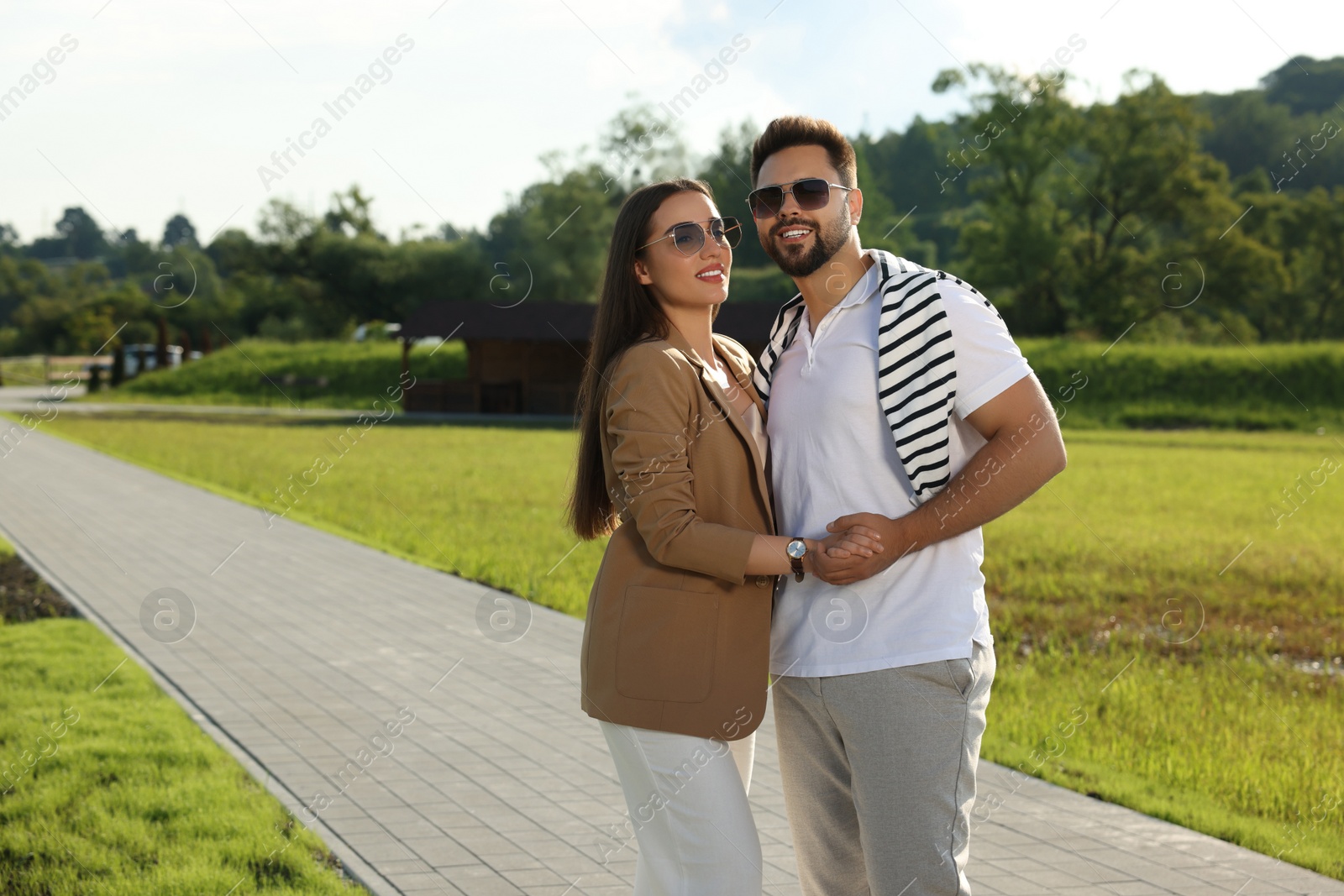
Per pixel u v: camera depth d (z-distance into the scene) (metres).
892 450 2.70
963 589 2.68
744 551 2.56
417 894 3.91
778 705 2.93
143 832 4.36
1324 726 6.09
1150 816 4.72
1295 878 4.04
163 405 45.66
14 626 8.27
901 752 2.62
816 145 2.83
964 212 67.00
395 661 7.39
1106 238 52.69
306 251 68.00
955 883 2.64
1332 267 54.06
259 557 11.54
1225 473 21.19
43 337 73.62
